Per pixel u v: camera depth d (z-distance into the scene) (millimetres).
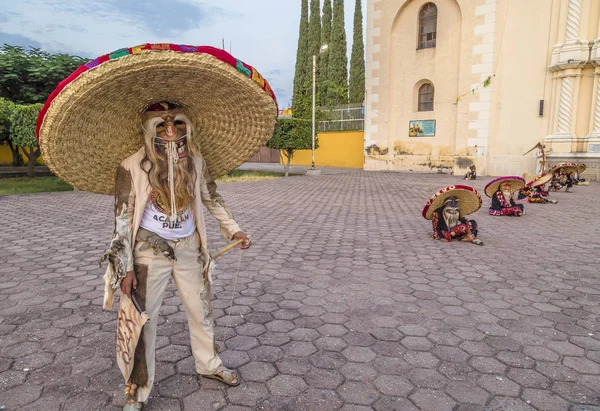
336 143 27828
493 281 4977
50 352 3252
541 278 5082
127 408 2455
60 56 19625
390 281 4977
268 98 2410
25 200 11719
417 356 3238
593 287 4762
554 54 18375
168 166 2340
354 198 12766
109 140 2344
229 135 2658
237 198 12602
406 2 21781
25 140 14742
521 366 3098
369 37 23172
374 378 2943
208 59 2098
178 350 3299
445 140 21594
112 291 2287
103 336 3525
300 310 4113
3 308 4094
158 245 2350
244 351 3307
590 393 2766
